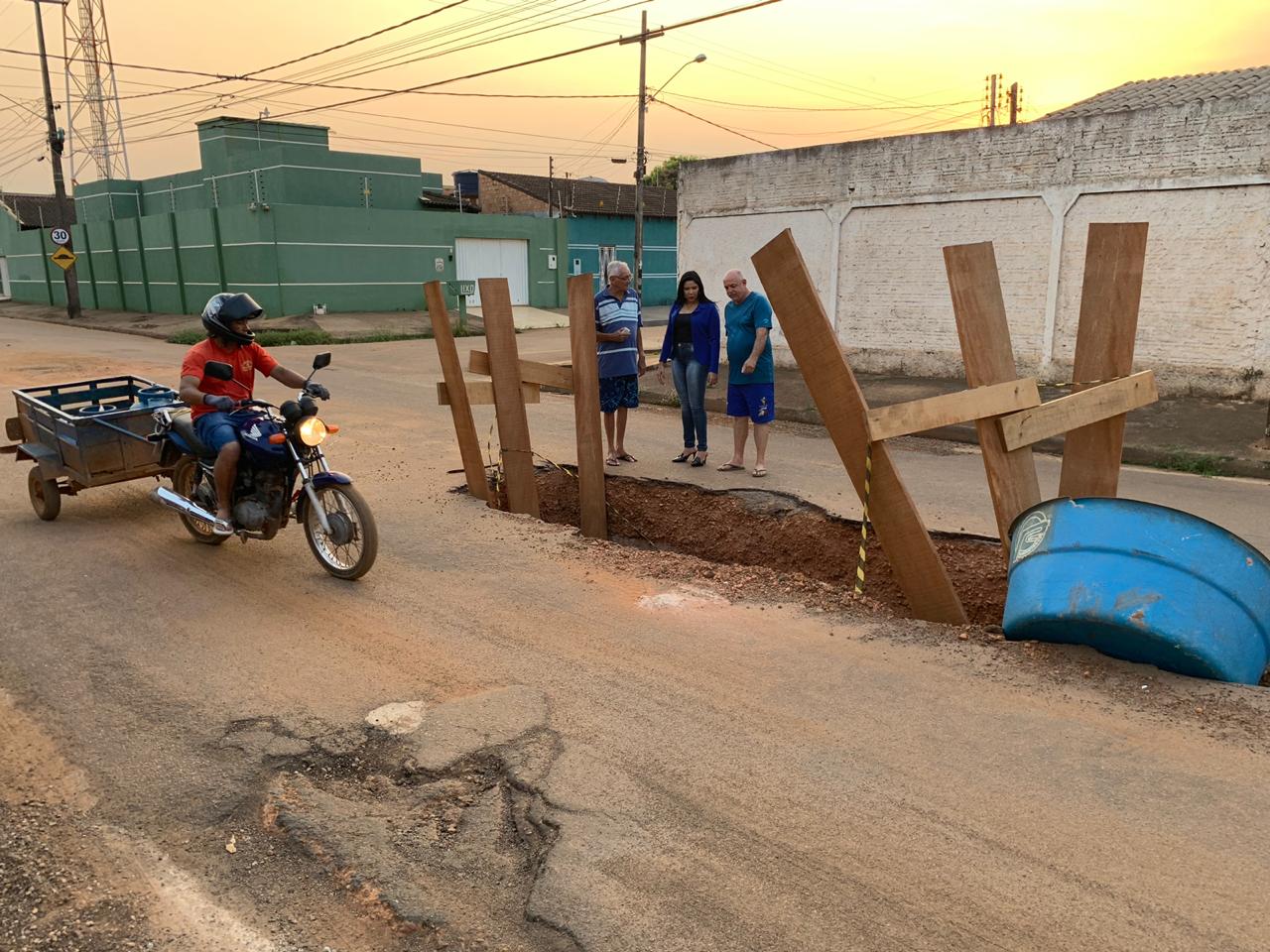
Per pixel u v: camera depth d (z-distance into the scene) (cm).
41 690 430
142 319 3119
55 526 705
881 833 311
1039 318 1320
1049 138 1270
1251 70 1542
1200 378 1188
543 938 269
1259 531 693
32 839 322
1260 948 257
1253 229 1123
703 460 891
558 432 1083
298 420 552
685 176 1691
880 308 1486
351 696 419
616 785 342
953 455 979
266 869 305
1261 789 331
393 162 3312
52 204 4572
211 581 577
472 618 511
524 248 3562
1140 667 423
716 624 498
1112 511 429
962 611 534
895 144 1422
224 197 3359
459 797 342
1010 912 273
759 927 270
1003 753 359
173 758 371
